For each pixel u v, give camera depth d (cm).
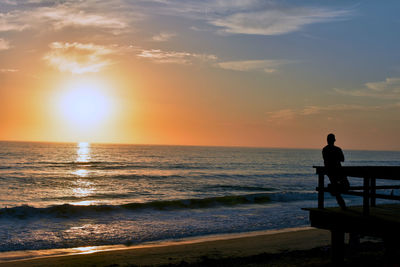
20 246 1188
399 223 598
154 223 1612
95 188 3525
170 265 939
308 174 5772
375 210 765
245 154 17262
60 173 5200
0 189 3331
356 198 2484
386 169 635
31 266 948
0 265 956
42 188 3472
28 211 1697
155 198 2862
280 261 922
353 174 699
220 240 1284
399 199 620
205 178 4806
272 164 9112
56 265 962
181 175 5191
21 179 4234
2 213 1639
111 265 956
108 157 10888
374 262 823
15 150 14750
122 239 1314
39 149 17025
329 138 848
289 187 3825
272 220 1708
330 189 766
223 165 8150
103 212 1814
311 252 1031
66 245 1220
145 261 995
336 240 728
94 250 1163
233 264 914
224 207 2086
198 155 14212
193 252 1101
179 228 1512
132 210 1898
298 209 2048
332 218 731
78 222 1600
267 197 2403
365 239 1206
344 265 728
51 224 1545
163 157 11675
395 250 823
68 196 2925
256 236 1352
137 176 4891
